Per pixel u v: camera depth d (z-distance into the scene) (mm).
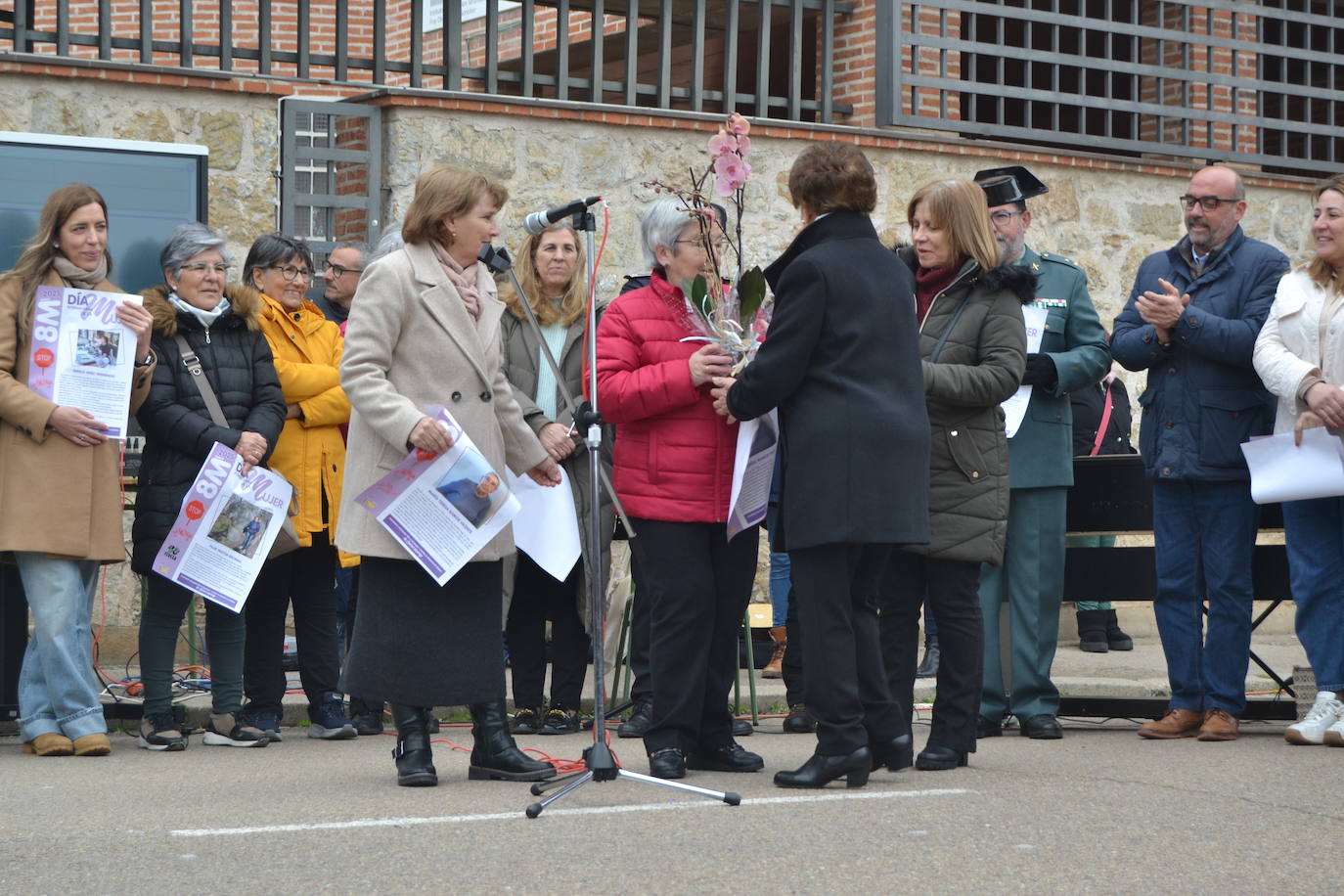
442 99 10594
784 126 11531
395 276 6121
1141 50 13695
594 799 5910
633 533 6121
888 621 6688
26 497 7043
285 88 10547
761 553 11625
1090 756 7074
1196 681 7730
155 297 7508
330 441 7898
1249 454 7355
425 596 6195
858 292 5977
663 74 11625
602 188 11109
